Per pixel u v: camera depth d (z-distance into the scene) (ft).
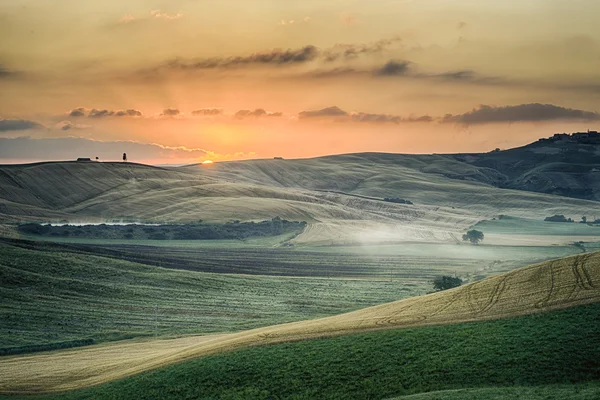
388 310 255.70
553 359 170.09
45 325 387.96
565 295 215.31
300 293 533.55
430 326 211.00
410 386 171.53
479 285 258.78
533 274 252.62
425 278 637.71
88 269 542.98
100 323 401.70
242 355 208.13
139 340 351.25
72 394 212.02
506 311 212.02
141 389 197.16
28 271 503.20
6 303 428.97
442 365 178.70
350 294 531.50
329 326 235.20
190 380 195.31
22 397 221.46
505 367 171.42
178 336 359.05
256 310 455.63
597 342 173.37
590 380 159.43
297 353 202.90
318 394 175.42
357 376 181.27
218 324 403.75
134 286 515.91
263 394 179.52
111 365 258.98
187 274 582.35
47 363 284.61
